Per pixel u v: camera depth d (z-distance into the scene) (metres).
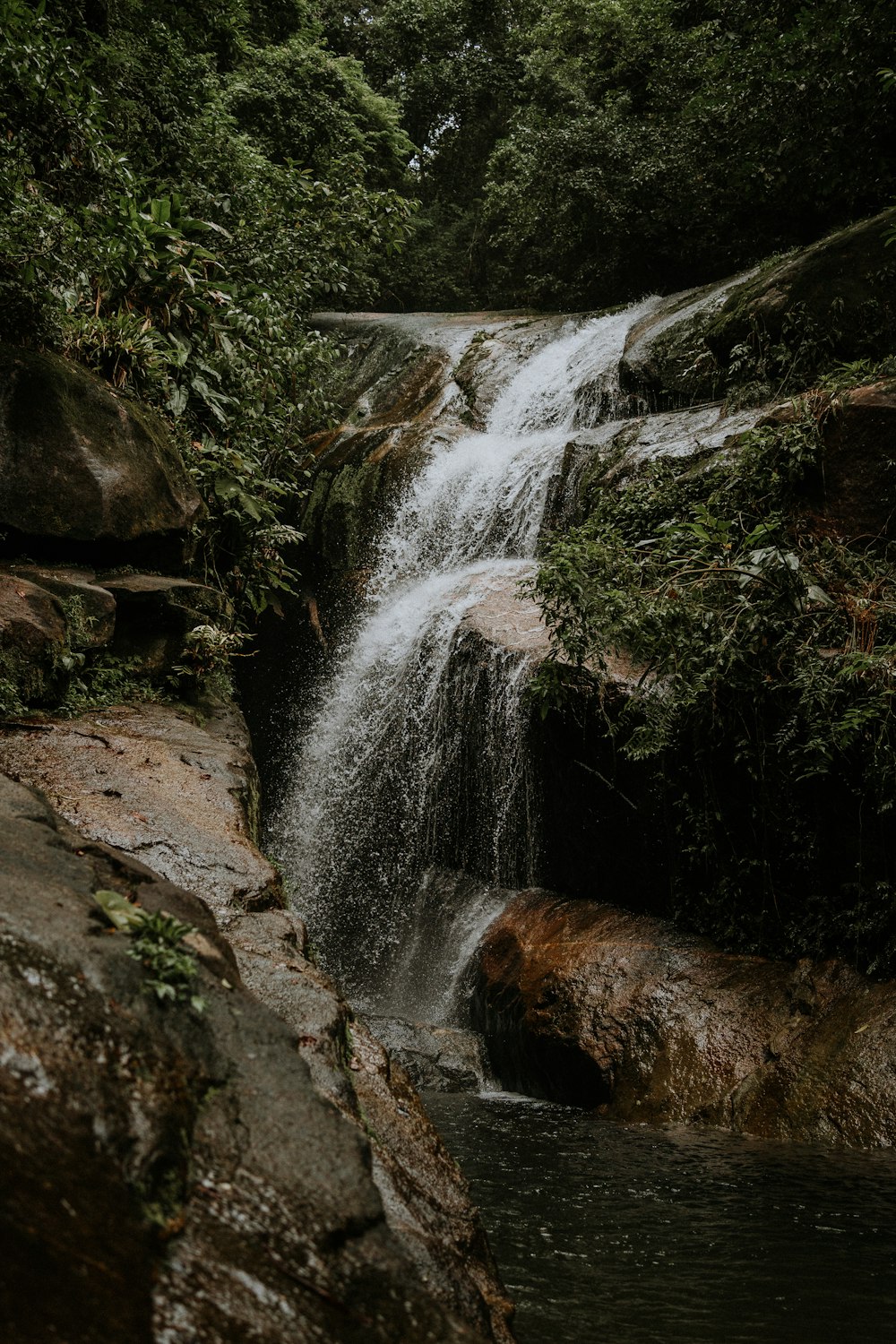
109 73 12.30
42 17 8.46
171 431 8.26
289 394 11.32
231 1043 2.19
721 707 7.61
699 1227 4.45
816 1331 3.40
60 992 1.94
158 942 2.30
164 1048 2.00
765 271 12.28
